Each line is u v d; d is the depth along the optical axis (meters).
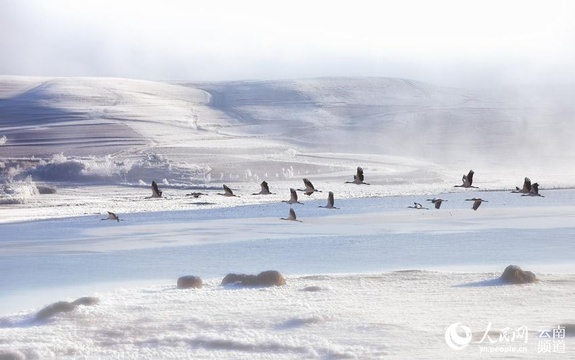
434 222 131.25
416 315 40.38
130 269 76.00
